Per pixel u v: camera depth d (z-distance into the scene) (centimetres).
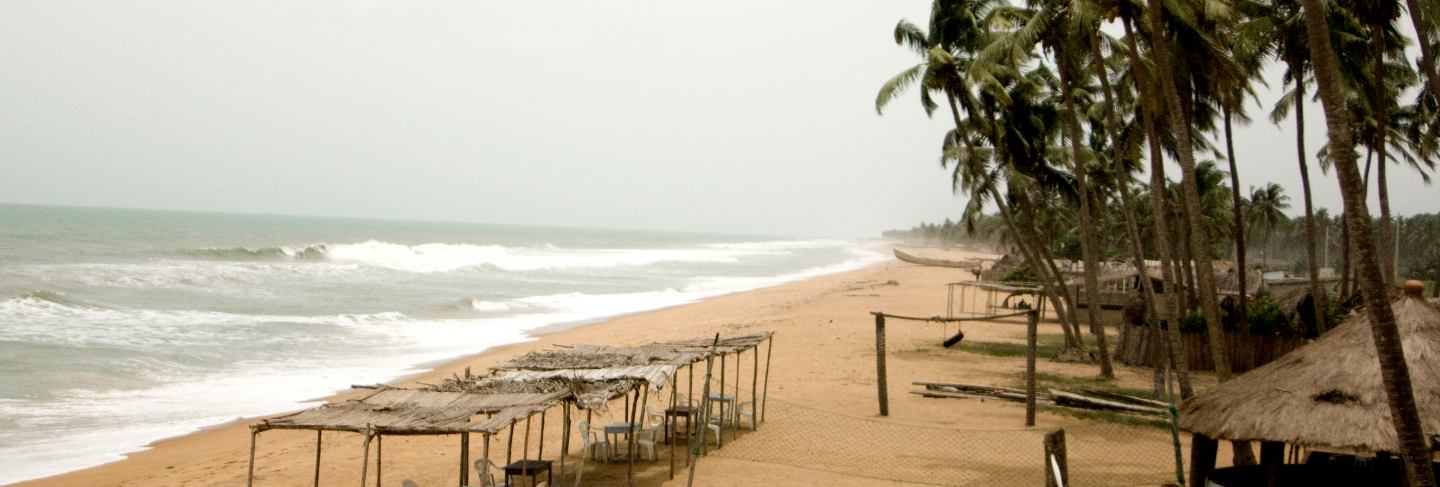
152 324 2983
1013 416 1814
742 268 9412
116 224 13738
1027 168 2752
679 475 1366
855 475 1366
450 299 4447
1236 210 2345
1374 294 822
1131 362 2578
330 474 1404
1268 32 2023
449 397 1191
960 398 1997
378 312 3750
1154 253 7744
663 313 4225
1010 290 3953
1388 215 2028
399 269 6128
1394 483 1070
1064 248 8038
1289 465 1087
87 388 2028
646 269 8238
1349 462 1098
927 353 2770
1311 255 2295
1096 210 3416
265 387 2141
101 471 1438
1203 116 2392
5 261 5050
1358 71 2100
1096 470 1387
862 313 4084
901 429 1683
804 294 5472
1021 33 2092
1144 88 1697
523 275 6494
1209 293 1436
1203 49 1731
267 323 3200
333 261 6625
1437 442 854
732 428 1689
